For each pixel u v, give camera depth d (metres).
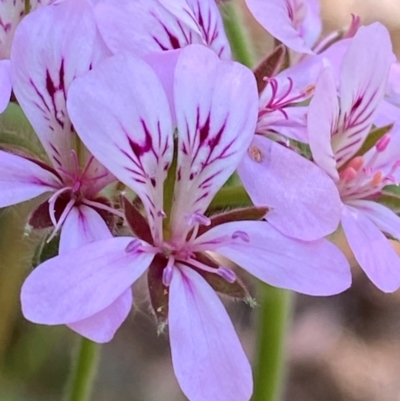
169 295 0.09
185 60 0.09
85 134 0.09
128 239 0.09
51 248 0.10
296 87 0.11
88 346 0.12
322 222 0.09
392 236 0.10
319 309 0.20
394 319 0.20
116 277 0.09
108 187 0.10
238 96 0.10
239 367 0.09
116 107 0.09
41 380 0.17
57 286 0.09
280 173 0.10
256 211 0.10
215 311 0.09
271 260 0.09
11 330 0.17
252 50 0.12
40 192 0.10
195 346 0.09
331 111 0.10
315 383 0.19
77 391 0.12
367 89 0.10
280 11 0.11
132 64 0.09
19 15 0.11
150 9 0.10
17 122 0.11
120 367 0.19
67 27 0.10
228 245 0.10
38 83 0.10
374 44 0.10
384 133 0.11
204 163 0.10
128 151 0.09
